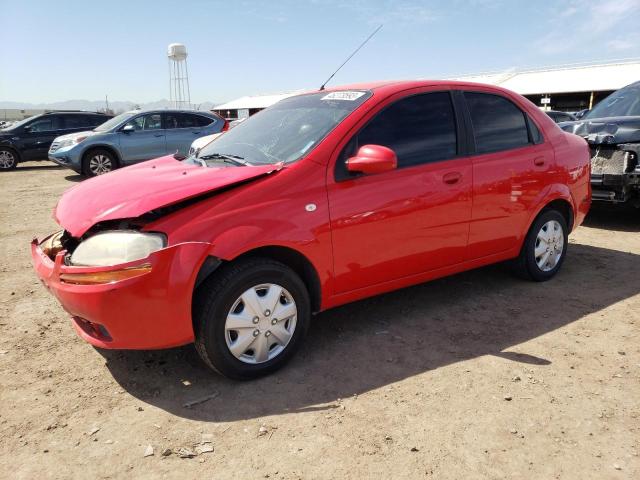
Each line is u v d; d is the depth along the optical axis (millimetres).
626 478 2232
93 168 12695
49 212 8672
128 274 2627
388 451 2422
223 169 3281
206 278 2869
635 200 6461
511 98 4281
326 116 3527
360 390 2945
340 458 2379
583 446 2443
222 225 2826
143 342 2738
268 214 2953
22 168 17156
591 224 7027
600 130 6438
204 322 2826
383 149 3094
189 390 2980
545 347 3422
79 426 2656
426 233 3619
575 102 33688
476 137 3938
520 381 3008
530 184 4211
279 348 3135
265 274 2955
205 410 2779
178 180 3127
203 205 2865
